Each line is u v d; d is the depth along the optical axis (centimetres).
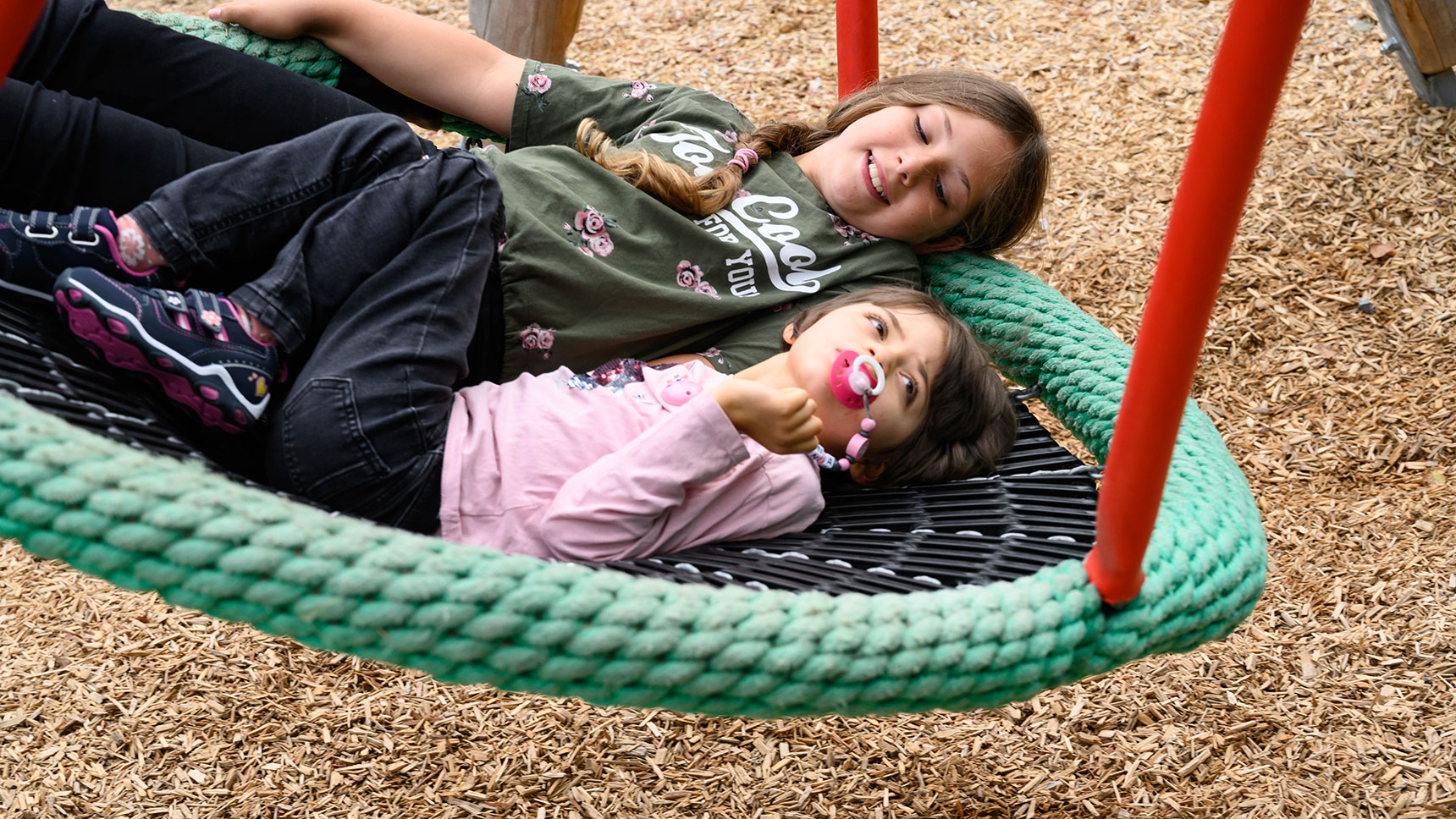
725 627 128
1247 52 105
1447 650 296
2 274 144
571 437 165
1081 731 291
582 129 210
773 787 280
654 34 531
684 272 203
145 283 152
